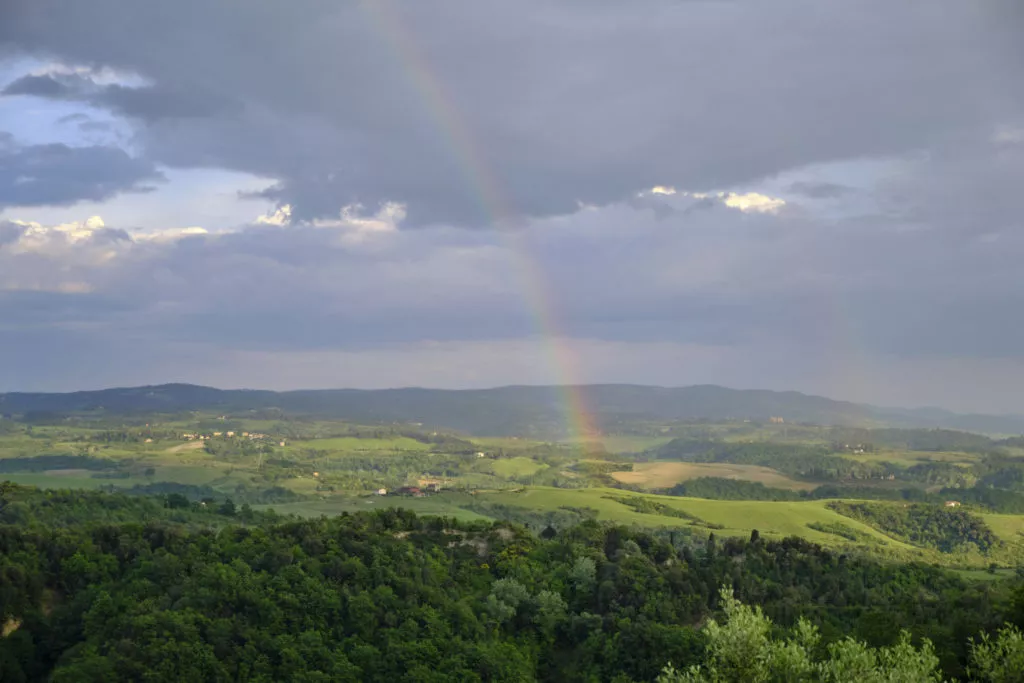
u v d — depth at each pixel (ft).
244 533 453.17
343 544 427.33
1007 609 304.50
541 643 383.04
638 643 353.31
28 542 430.20
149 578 402.11
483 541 465.88
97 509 595.06
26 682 364.58
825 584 434.71
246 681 331.36
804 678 198.29
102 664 330.34
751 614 204.64
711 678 201.46
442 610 375.25
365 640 355.77
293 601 366.63
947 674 273.54
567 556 440.04
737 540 504.43
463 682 332.19
